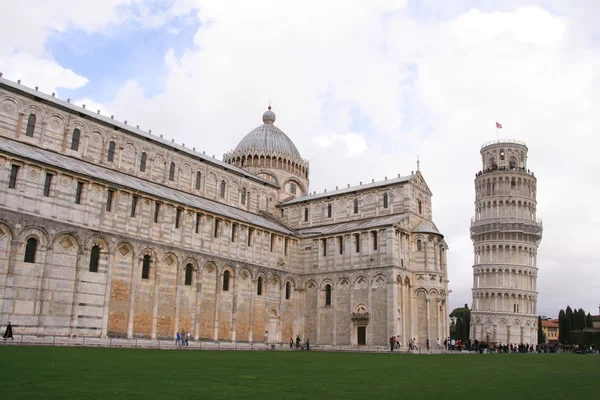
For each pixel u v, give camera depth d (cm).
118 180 6581
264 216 9938
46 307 5403
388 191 8862
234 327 7525
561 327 14850
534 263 14025
